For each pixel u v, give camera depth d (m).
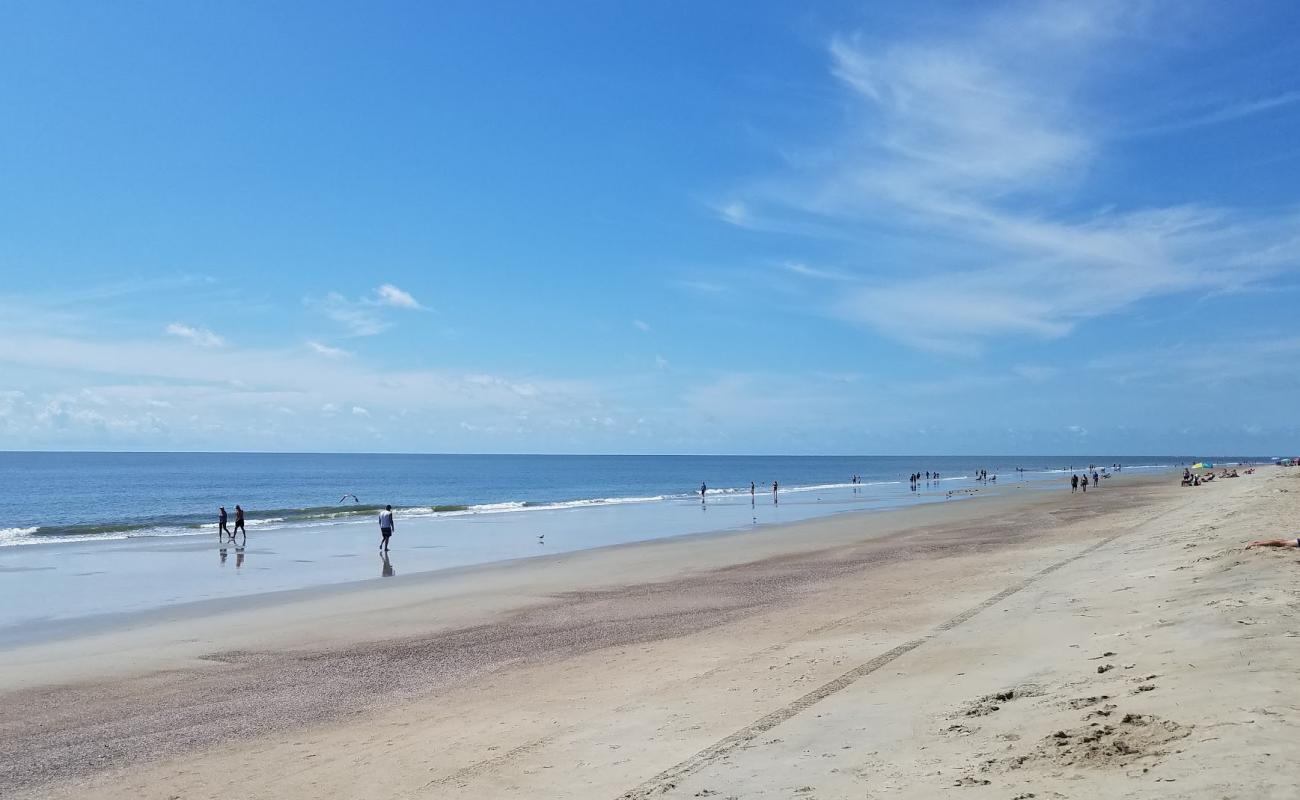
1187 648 8.01
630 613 17.72
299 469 198.38
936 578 19.30
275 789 8.03
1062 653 9.26
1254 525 20.00
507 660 13.71
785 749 7.40
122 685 12.96
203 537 40.34
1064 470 168.38
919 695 8.59
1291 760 4.72
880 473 181.75
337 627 17.42
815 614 15.58
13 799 8.16
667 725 8.84
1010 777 5.66
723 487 111.25
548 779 7.50
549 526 45.19
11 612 19.91
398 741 9.36
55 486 110.56
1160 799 4.62
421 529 44.06
